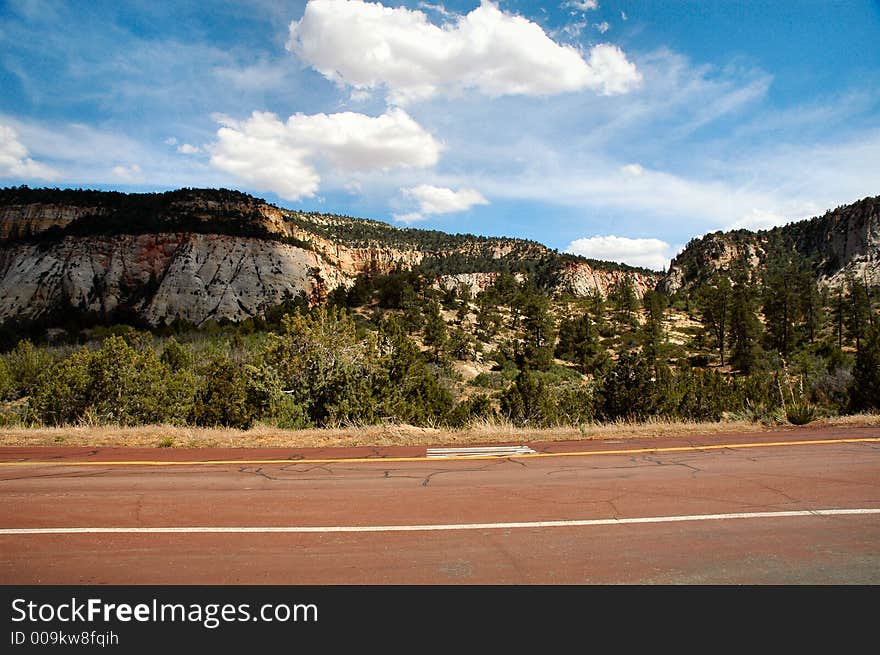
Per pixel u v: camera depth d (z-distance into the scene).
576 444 9.41
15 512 5.57
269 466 7.79
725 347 79.12
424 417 17.61
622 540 4.66
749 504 5.58
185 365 38.00
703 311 81.44
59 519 5.35
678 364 67.44
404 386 20.42
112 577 4.10
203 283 114.38
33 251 116.69
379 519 5.29
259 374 16.58
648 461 7.77
